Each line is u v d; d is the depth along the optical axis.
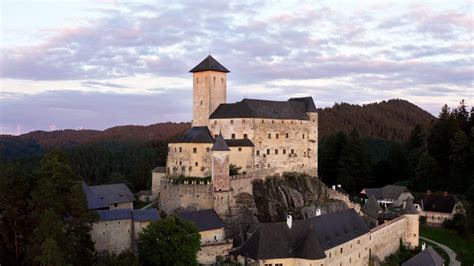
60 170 80.31
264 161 135.62
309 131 146.50
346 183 175.75
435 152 172.75
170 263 79.38
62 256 66.88
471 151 157.62
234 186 117.69
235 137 133.50
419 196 153.75
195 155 122.62
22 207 76.94
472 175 153.38
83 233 77.69
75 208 77.25
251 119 133.25
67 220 77.50
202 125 138.25
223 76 140.25
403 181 179.62
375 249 112.62
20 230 76.56
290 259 86.06
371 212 134.62
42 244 65.69
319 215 99.19
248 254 86.50
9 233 76.56
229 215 113.50
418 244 127.00
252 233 94.56
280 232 88.81
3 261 74.50
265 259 84.00
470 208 138.50
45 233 69.19
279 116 139.25
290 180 139.25
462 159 158.75
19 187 76.62
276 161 138.38
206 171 122.38
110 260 74.00
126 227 87.56
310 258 84.19
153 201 139.25
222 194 113.25
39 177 79.38
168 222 81.12
